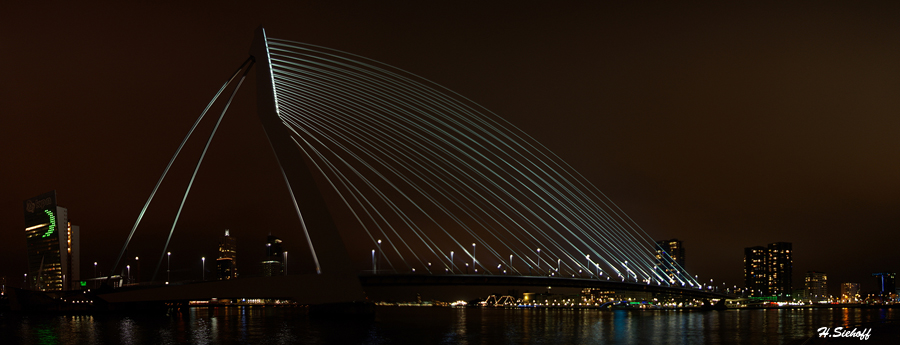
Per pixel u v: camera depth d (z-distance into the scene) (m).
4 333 73.12
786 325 96.38
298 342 60.88
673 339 68.94
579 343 63.22
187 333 72.06
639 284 131.00
